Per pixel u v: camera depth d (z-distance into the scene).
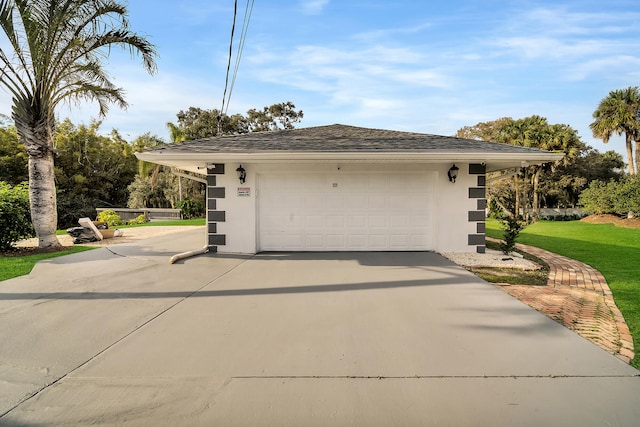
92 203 30.44
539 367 3.17
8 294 5.61
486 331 4.04
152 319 4.47
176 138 30.55
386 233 9.63
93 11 9.87
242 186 9.43
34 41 9.27
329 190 9.59
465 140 10.19
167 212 26.84
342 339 3.82
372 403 2.64
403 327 4.16
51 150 10.30
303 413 2.52
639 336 4.00
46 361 3.34
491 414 2.50
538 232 16.33
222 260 8.41
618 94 27.78
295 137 10.58
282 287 5.99
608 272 7.58
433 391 2.79
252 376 3.04
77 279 6.59
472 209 9.47
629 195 19.89
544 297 5.54
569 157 31.11
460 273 7.02
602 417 2.46
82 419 2.46
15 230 9.89
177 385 2.90
